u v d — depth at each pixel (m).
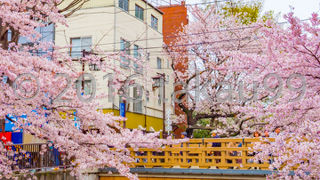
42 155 14.37
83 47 22.84
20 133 17.83
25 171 12.98
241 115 19.03
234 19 23.30
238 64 10.37
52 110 11.52
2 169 11.32
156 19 29.69
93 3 23.23
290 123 10.01
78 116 11.74
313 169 9.54
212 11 23.69
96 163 11.87
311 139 9.11
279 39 8.14
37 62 9.81
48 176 14.41
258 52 21.20
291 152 9.73
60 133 11.50
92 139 11.64
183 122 28.36
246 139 14.32
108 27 22.83
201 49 23.00
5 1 9.98
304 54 8.36
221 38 22.48
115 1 23.11
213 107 21.03
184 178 15.67
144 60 21.92
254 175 14.12
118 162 12.36
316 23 7.39
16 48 11.62
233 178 14.57
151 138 13.08
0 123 12.14
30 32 10.70
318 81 8.97
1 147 11.41
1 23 11.35
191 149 15.44
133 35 25.42
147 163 16.30
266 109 9.40
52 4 12.30
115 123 12.71
